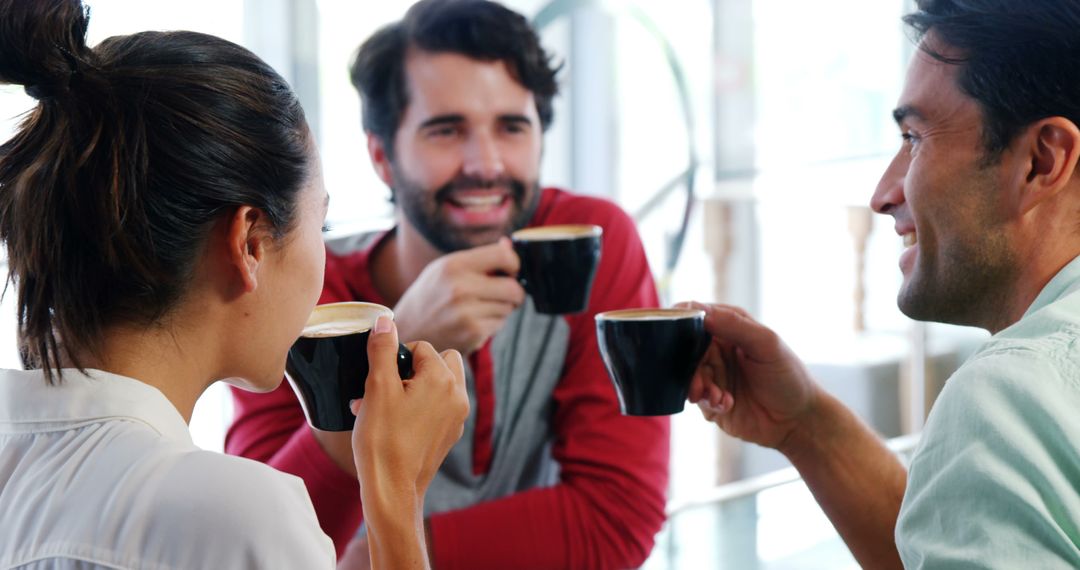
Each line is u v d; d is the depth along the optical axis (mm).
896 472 1338
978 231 1018
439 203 1668
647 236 4223
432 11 1645
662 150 4203
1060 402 862
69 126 844
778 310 4281
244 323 910
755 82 4156
